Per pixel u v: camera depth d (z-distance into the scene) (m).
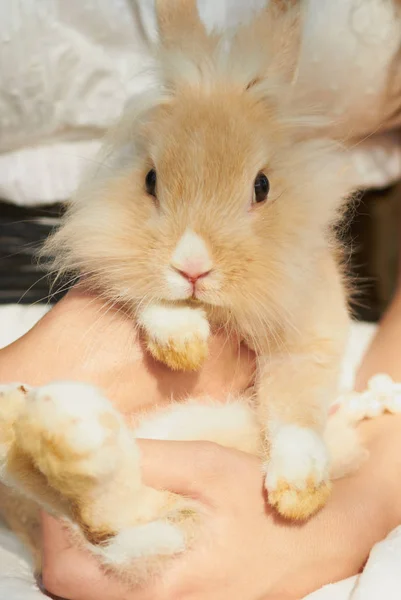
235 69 0.47
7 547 0.46
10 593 0.42
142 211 0.46
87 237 0.46
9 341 0.59
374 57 0.58
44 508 0.42
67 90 0.60
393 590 0.42
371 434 0.51
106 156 0.48
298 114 0.48
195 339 0.45
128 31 0.59
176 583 0.43
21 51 0.58
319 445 0.45
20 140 0.61
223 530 0.44
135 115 0.47
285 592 0.45
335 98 0.59
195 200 0.45
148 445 0.44
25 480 0.40
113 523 0.42
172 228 0.44
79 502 0.41
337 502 0.47
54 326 0.49
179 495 0.44
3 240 0.61
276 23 0.48
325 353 0.48
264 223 0.45
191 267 0.44
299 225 0.46
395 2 0.58
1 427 0.41
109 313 0.49
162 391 0.49
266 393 0.47
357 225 0.69
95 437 0.39
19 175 0.61
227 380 0.49
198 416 0.47
